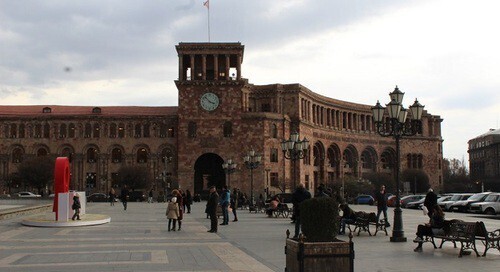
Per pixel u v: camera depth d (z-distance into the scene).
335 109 141.38
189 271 19.45
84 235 33.06
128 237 31.81
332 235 15.84
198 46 112.94
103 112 126.12
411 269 19.86
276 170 115.50
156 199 113.19
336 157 139.88
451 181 188.50
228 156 112.62
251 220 47.53
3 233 34.50
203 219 49.38
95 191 122.56
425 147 156.25
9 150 123.44
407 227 38.69
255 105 126.06
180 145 112.50
